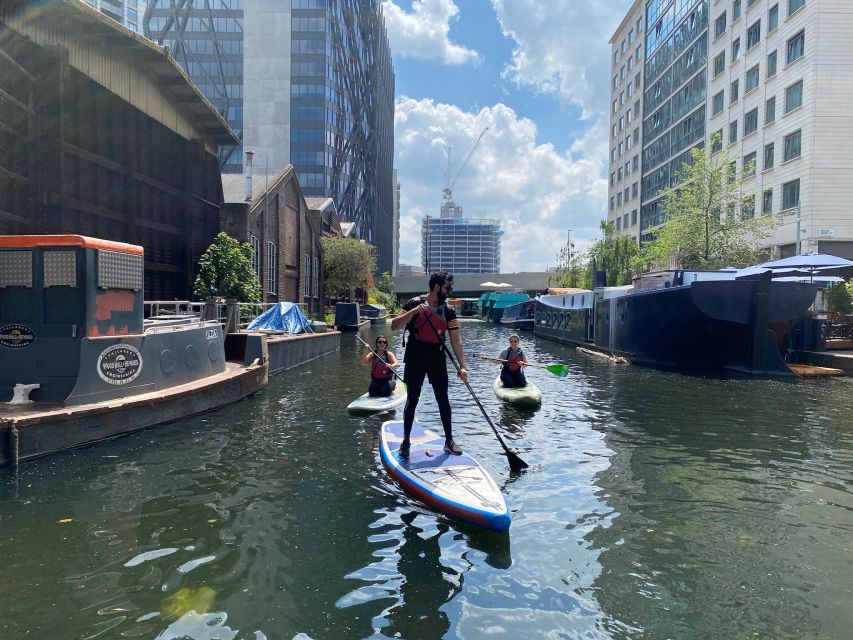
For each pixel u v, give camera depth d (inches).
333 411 385.7
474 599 144.8
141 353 319.6
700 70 1791.3
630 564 165.0
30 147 509.0
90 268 278.8
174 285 803.4
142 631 128.2
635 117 2482.8
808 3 1191.6
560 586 152.0
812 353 684.7
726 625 134.4
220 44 3016.7
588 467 260.8
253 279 821.9
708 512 206.7
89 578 152.8
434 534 183.9
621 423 355.9
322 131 3031.5
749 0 1462.8
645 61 2348.7
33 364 279.9
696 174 1116.5
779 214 1296.8
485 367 677.9
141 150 699.4
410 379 237.3
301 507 206.1
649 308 717.9
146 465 253.6
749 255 1090.1
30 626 129.4
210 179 899.4
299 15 3016.7
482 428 339.3
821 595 148.8
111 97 626.2
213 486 227.8
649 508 210.1
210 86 3016.7
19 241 276.4
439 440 271.7
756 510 209.3
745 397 458.9
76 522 190.1
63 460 255.9
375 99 4148.6
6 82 469.1
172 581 151.6
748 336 620.1
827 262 574.2
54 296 278.4
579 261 2225.6
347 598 144.2
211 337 411.5
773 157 1330.0
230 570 158.4
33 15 485.7
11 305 279.4
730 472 255.1
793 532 189.5
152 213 738.2
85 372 279.3
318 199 2009.1
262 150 3024.1
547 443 303.9
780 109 1295.5
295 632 129.0
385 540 178.9
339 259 1742.1
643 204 2380.7
